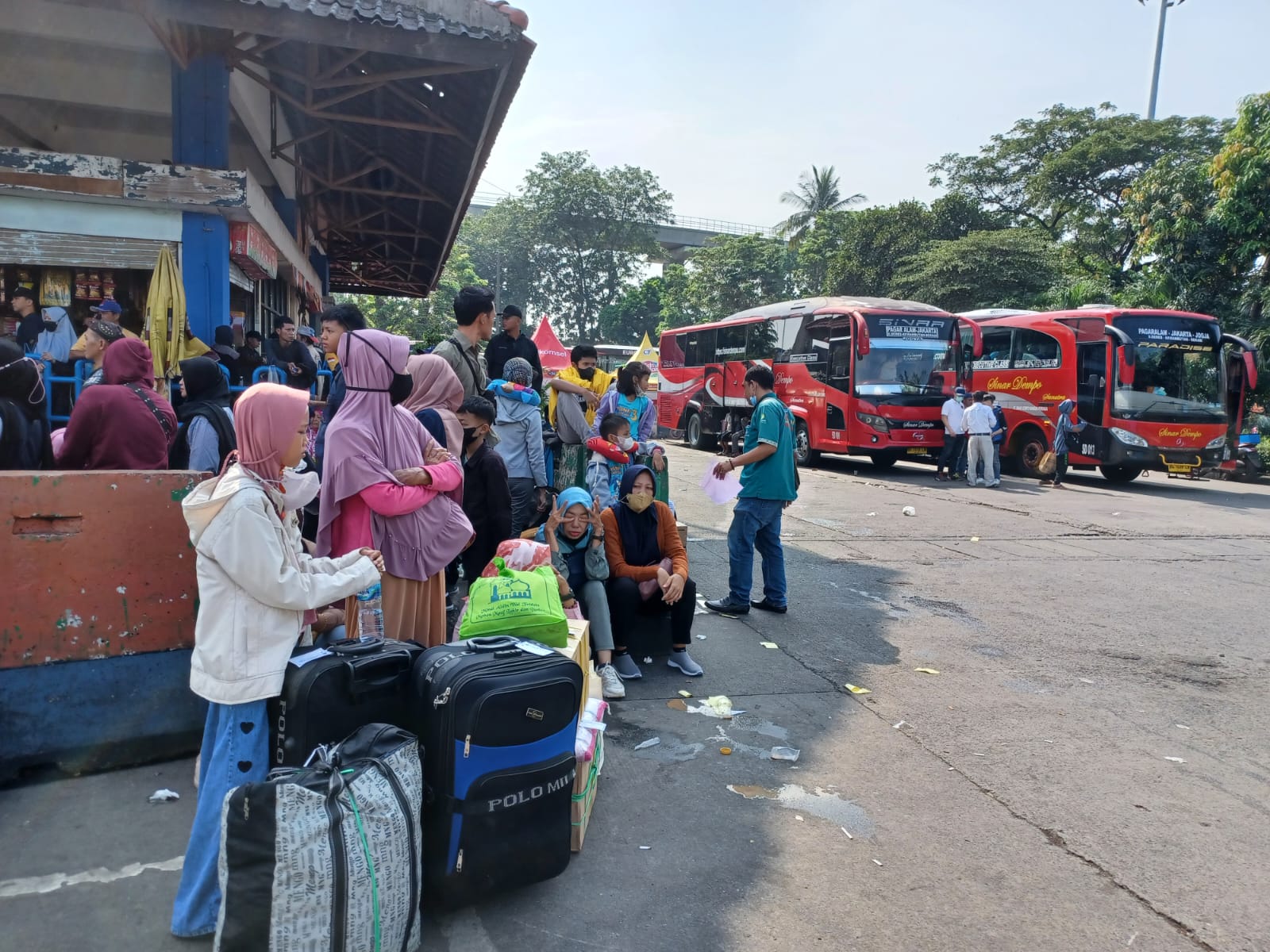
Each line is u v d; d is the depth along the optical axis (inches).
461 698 99.8
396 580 132.8
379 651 105.5
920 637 237.0
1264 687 203.6
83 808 125.3
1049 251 1225.4
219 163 290.0
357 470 124.3
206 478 139.6
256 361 321.1
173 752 140.8
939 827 133.8
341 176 494.3
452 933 103.4
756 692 190.7
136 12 247.9
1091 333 612.7
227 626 98.0
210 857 98.2
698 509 458.9
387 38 227.9
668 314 2308.1
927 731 171.5
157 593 137.1
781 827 132.7
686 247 2923.2
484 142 314.0
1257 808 143.6
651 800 139.7
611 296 2591.0
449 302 1855.3
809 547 356.5
